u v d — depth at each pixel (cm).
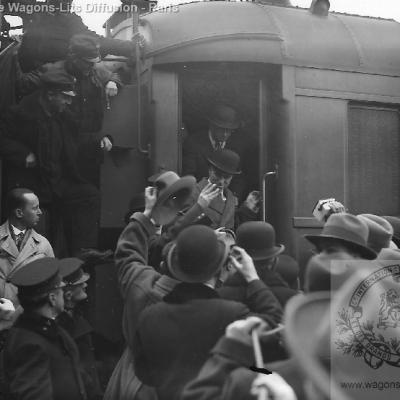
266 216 514
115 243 507
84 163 492
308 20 540
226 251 253
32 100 473
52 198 482
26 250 416
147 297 272
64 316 341
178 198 330
